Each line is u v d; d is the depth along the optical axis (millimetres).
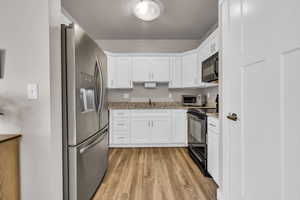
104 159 2613
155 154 3689
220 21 1951
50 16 1448
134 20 3699
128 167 3000
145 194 2166
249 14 1372
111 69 4492
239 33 1535
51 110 1464
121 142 4219
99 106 2281
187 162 3221
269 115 1146
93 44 2096
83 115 1801
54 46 1507
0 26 1454
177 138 4238
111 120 4203
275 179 1101
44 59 1439
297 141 927
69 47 1624
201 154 2848
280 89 1043
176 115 4238
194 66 4164
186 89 4828
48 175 1469
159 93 4844
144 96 4848
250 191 1391
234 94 1641
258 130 1273
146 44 4852
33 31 1441
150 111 4234
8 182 1365
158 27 4047
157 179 2557
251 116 1363
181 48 4863
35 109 1457
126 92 4836
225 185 1865
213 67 2816
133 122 4230
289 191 988
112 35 4527
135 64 4516
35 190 1477
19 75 1457
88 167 1949
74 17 3543
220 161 1992
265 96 1187
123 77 4512
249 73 1388
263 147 1216
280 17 1032
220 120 1979
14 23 1448
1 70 1459
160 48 4871
